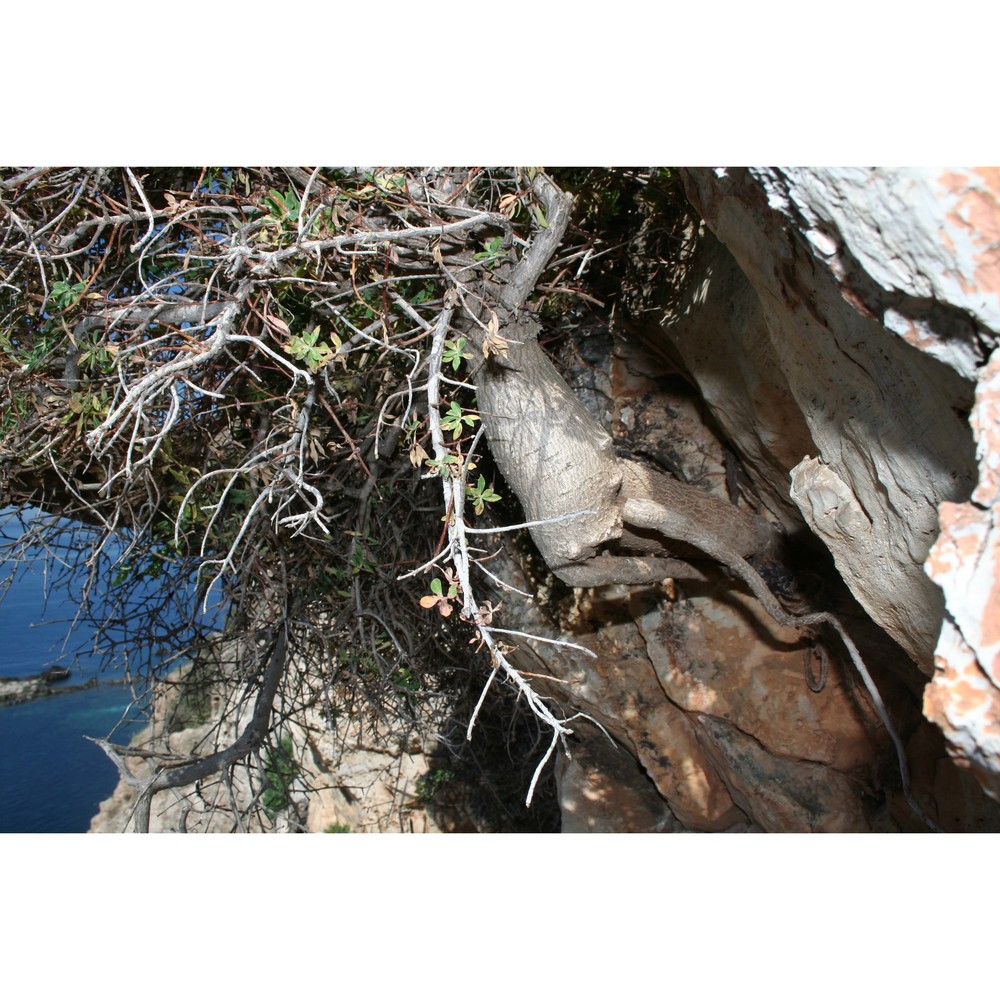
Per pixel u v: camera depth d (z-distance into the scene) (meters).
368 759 7.09
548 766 6.03
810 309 2.16
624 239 3.65
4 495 3.22
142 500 3.37
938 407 1.87
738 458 3.99
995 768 1.27
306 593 3.84
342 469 3.47
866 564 2.51
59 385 2.71
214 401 2.91
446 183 2.37
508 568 4.45
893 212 1.48
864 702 3.97
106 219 2.30
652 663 4.38
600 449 2.61
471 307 2.40
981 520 1.34
